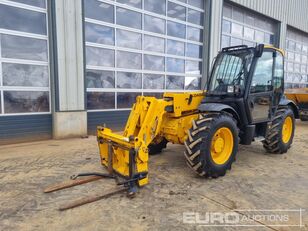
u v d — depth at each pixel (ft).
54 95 20.52
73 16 20.72
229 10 33.71
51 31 20.06
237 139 12.87
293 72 47.14
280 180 12.14
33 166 13.64
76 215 8.66
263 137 15.75
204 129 11.40
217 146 12.16
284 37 42.47
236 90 13.58
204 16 30.83
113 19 23.62
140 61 25.93
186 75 30.35
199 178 12.12
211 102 14.39
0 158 15.10
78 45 21.20
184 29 29.37
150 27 26.35
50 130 21.06
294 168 13.97
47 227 7.95
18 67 19.25
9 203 9.46
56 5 19.80
